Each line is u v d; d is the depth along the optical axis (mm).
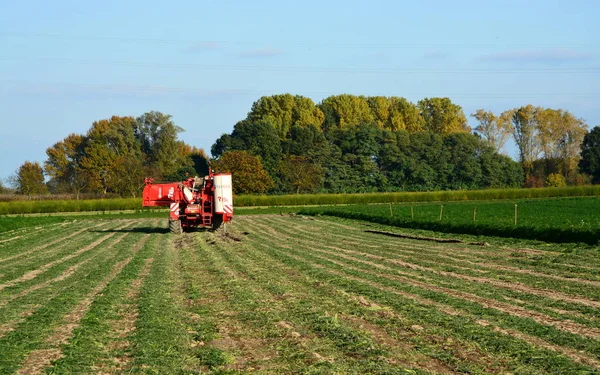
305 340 11070
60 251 29031
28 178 85750
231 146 101438
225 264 22328
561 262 21297
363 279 18000
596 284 16938
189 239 33719
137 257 25125
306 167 96812
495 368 9305
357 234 36312
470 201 74625
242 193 87750
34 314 13727
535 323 11930
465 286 16656
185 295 16156
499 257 23141
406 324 12008
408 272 19734
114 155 95812
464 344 10570
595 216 39438
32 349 10867
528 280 17719
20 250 30250
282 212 63188
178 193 37250
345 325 12141
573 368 9156
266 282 17688
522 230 29500
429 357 9953
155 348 10773
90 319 12977
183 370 9523
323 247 28422
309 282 17453
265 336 11500
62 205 66688
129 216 60281
